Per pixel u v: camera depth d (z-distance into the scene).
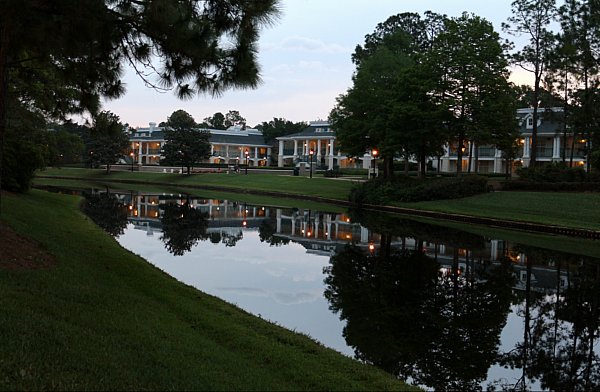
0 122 9.17
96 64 9.99
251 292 11.25
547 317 10.43
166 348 5.81
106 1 8.52
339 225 25.14
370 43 53.47
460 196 32.88
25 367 4.59
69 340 5.41
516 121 35.34
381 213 31.98
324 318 9.65
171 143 64.69
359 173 63.00
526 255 17.48
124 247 15.09
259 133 99.56
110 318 6.52
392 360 7.77
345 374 6.23
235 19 8.13
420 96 33.97
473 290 12.54
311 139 79.38
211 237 19.45
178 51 8.44
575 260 16.66
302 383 5.65
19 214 14.33
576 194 31.05
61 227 14.98
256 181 55.38
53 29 8.27
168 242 17.61
